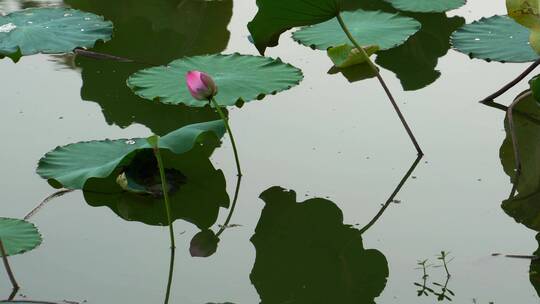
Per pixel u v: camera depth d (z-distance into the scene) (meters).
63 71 4.91
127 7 5.86
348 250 3.28
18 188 3.68
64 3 5.96
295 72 4.48
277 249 3.29
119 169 3.78
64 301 2.91
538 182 3.71
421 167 3.87
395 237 3.36
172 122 4.30
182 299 2.95
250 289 3.02
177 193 3.67
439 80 4.72
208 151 4.03
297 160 3.94
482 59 4.69
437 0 5.57
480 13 5.59
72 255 3.22
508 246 3.26
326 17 3.82
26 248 3.17
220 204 3.61
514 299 2.91
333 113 4.38
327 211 3.55
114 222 3.46
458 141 4.08
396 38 4.97
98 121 4.30
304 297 2.98
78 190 3.69
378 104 4.47
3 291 2.97
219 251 3.29
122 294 2.97
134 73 4.61
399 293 2.99
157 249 3.29
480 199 3.61
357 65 4.94
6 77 4.84
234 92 4.24
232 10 5.84
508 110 4.17
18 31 5.12
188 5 5.91
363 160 3.93
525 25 3.77
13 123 4.29
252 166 3.89
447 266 3.14
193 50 5.13
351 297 2.97
